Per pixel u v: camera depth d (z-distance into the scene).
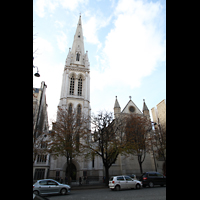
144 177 23.98
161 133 43.81
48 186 18.20
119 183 21.36
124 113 49.78
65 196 17.20
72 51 70.06
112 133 32.44
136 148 34.38
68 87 57.06
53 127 33.41
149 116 53.34
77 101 55.19
